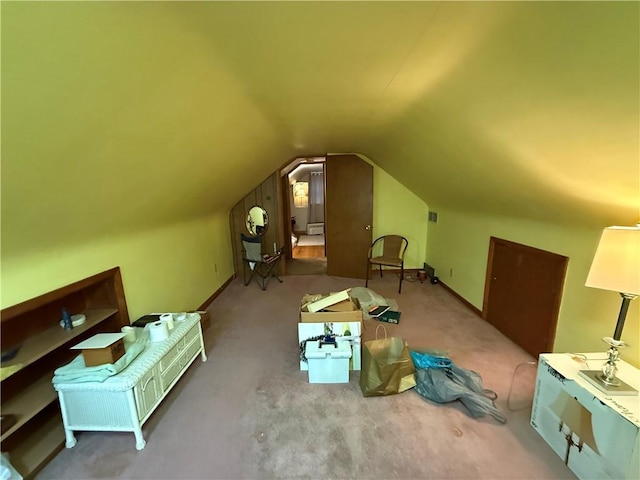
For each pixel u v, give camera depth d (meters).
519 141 1.44
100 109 1.06
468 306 3.26
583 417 1.33
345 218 4.30
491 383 2.00
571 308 1.99
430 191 3.58
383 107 1.90
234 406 1.86
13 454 1.47
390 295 3.65
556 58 0.93
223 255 4.14
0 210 1.10
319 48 1.16
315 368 2.04
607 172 1.25
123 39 0.88
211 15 0.93
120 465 1.47
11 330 1.53
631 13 0.69
